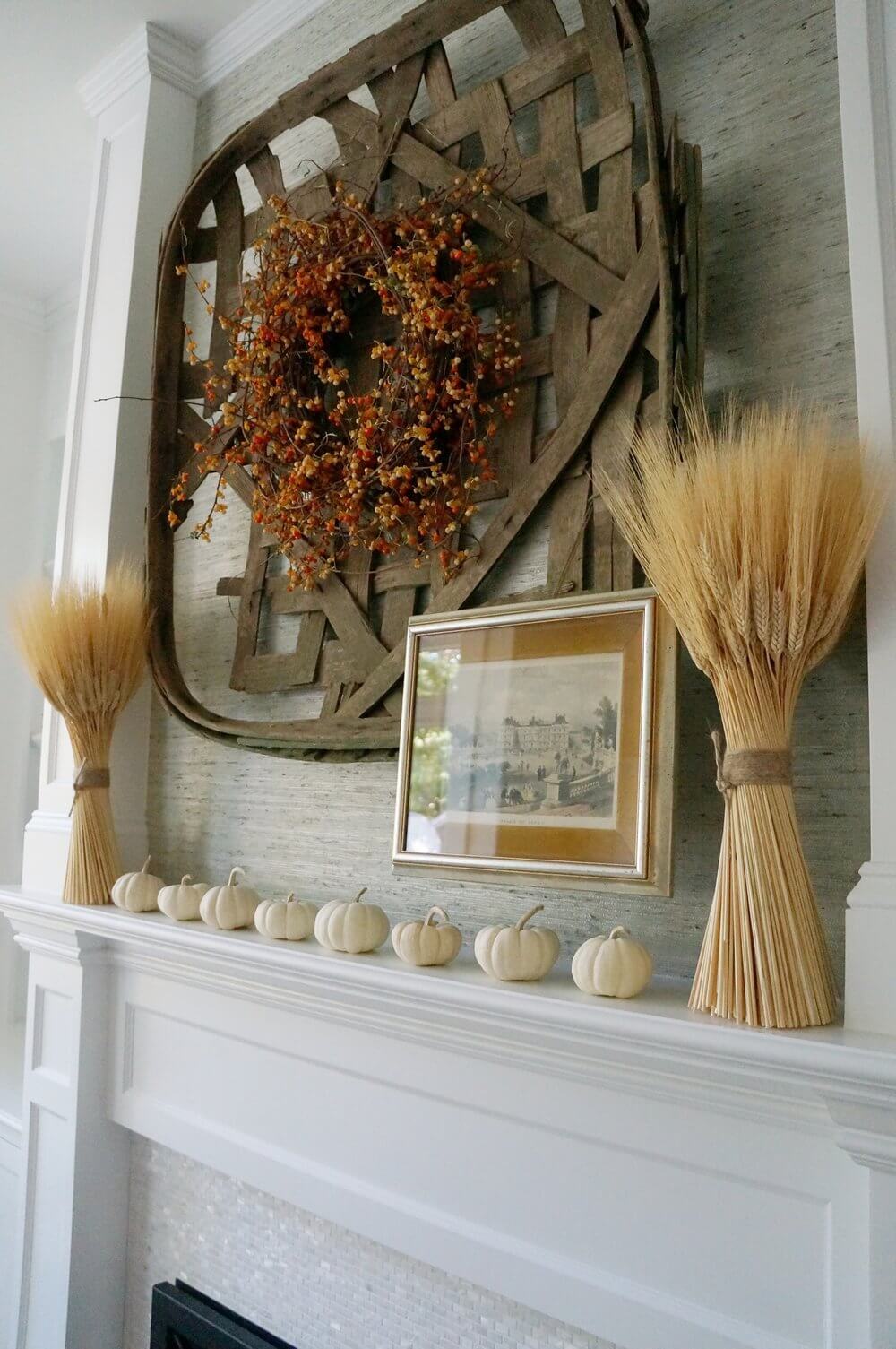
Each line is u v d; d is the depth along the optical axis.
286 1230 1.66
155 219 2.19
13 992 3.19
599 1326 1.13
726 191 1.35
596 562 1.35
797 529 1.00
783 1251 1.02
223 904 1.58
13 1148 2.29
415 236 1.55
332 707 1.68
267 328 1.72
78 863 1.87
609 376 1.35
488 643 1.40
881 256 1.05
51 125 2.47
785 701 1.05
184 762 2.02
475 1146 1.29
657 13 1.45
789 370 1.26
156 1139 1.76
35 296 3.37
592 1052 1.12
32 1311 1.94
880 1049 0.89
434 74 1.63
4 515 3.24
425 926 1.29
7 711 3.15
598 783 1.25
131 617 1.91
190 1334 1.72
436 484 1.48
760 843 1.02
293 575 1.72
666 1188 1.11
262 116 1.85
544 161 1.47
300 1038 1.53
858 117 1.08
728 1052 0.97
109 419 2.14
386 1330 1.48
